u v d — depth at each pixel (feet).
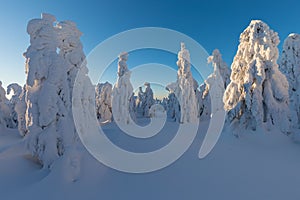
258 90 45.06
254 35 48.47
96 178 23.63
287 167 27.84
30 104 31.94
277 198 18.85
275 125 44.01
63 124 32.50
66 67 35.12
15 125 89.71
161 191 20.75
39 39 32.63
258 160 30.83
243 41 51.31
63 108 32.91
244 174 24.81
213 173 25.09
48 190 22.04
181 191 20.62
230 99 49.83
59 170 24.31
